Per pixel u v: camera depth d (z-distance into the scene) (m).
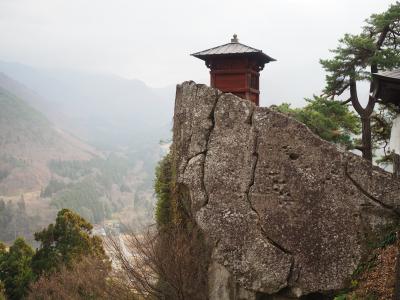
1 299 23.72
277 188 10.37
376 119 17.39
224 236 10.76
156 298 13.67
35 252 27.36
